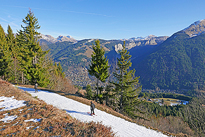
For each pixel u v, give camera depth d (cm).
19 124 712
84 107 1673
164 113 5716
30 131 646
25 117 801
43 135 611
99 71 2569
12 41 4431
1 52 3484
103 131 747
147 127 1492
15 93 1374
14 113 852
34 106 1000
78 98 2145
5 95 1273
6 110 906
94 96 2683
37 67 2942
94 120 1265
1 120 758
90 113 1459
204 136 2808
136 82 2780
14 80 4000
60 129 679
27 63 2945
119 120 1488
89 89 3741
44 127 690
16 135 596
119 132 1134
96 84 2739
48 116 842
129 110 2698
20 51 3778
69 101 1873
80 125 750
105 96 2781
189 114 3572
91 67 2680
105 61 2611
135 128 1353
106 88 2772
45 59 3762
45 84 3020
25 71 2806
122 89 2762
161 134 1390
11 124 709
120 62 2808
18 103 1066
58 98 1978
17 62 3972
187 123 3444
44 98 1880
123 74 2845
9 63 3591
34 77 2798
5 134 607
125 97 2833
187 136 1575
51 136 613
